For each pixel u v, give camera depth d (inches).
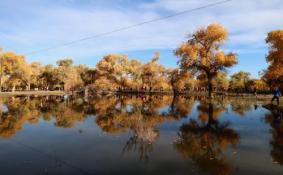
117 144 542.6
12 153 475.5
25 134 652.1
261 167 391.2
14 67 3282.5
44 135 639.8
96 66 4003.4
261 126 736.3
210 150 490.0
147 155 459.5
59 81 4301.2
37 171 378.9
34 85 4948.3
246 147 507.8
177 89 3560.5
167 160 430.3
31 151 490.6
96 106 1438.2
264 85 3496.6
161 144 541.6
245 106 1386.6
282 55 1702.8
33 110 1205.7
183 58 2071.9
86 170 383.6
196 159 434.6
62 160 431.5
